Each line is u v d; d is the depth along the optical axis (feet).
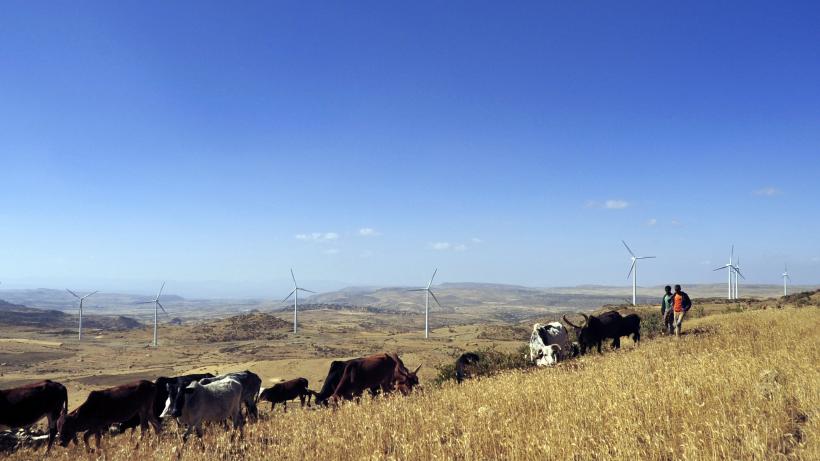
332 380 55.62
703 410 28.27
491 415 34.42
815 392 27.96
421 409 38.81
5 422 47.44
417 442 29.89
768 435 23.45
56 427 50.44
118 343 332.60
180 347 310.04
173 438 42.93
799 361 37.22
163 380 50.26
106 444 45.80
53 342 317.01
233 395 45.03
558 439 26.12
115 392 46.70
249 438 38.45
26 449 48.67
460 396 43.45
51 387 50.42
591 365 52.54
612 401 32.07
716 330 72.13
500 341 268.41
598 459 23.43
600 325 70.44
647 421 27.04
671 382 34.73
